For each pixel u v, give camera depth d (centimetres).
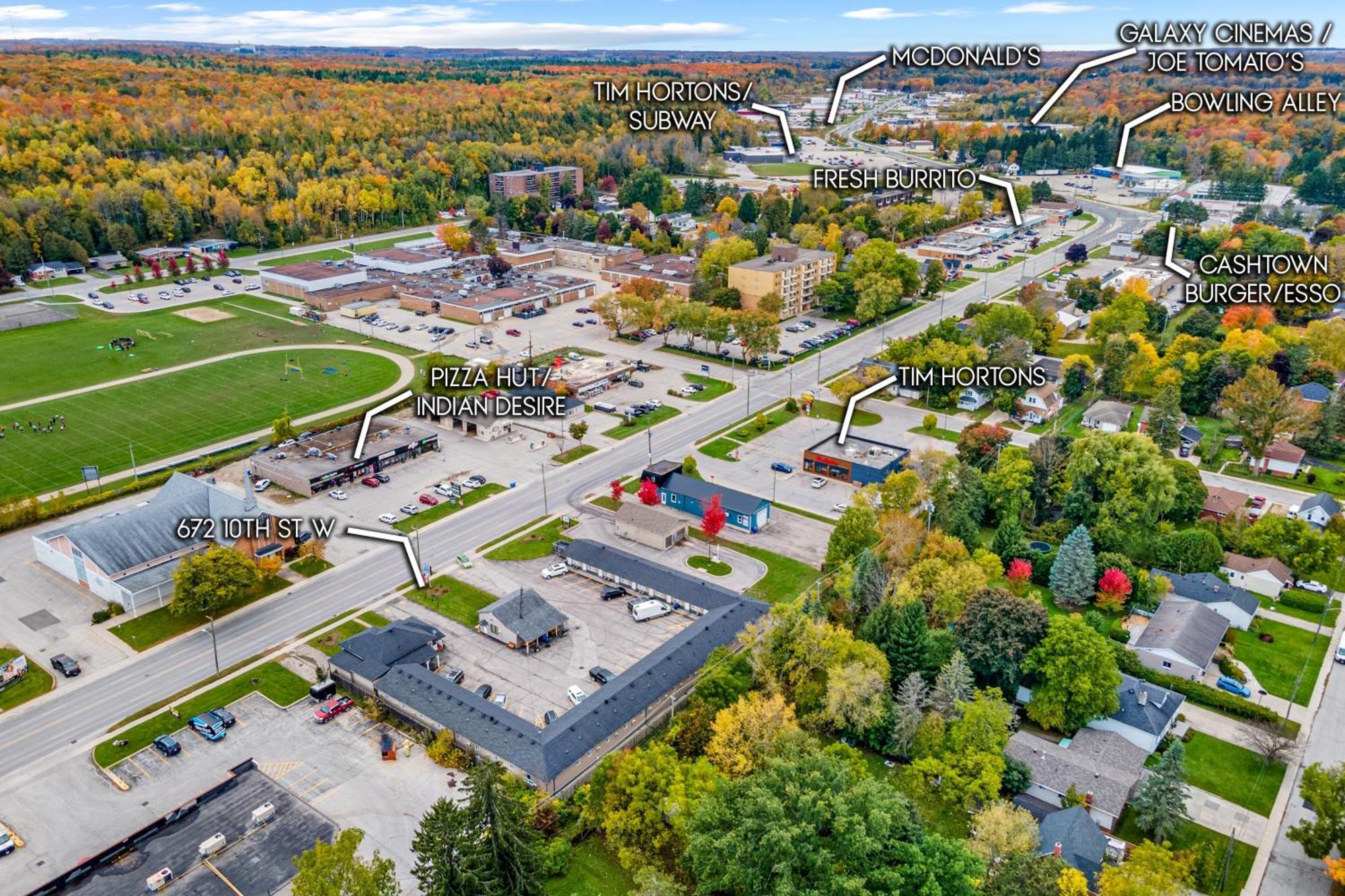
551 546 14862
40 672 11619
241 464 17700
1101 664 10288
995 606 11225
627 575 13562
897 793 8494
